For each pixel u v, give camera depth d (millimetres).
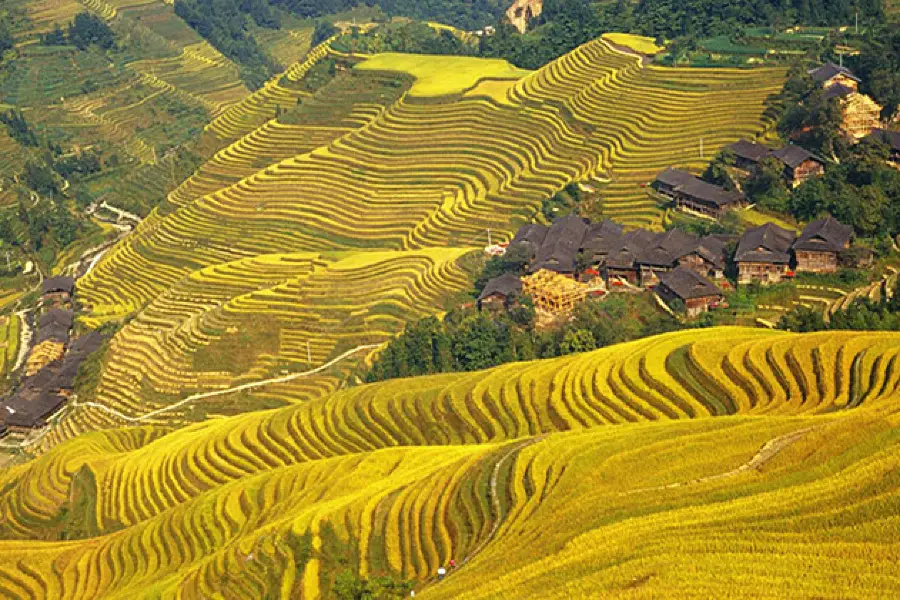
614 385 105438
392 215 179625
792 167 142625
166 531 102812
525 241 145000
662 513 71938
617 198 155500
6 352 177500
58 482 123875
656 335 115000
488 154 183250
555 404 105125
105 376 153375
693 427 88000
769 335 109188
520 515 80750
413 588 77000
